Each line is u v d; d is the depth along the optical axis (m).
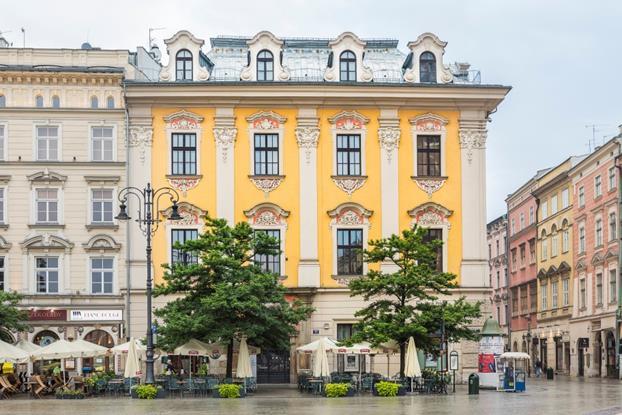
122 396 44.47
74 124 55.09
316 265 54.84
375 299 54.62
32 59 55.19
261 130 55.69
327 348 45.84
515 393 47.00
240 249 45.78
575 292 77.19
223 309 43.81
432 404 37.59
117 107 55.25
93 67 55.41
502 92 55.94
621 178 67.56
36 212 54.84
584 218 75.50
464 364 55.00
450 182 56.03
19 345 48.09
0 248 54.28
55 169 54.91
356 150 56.06
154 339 50.38
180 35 56.34
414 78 56.75
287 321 46.12
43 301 54.09
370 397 42.81
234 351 48.34
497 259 105.31
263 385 53.56
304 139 55.66
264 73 56.44
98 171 54.97
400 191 55.75
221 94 55.12
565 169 80.75
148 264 42.88
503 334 51.50
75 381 45.28
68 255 54.53
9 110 54.72
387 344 45.94
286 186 55.53
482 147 56.28
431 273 46.31
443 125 56.19
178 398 42.72
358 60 56.56
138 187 55.03
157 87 54.78
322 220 55.44
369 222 55.44
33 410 35.34
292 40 59.81
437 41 57.16
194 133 55.47
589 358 73.62
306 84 55.09
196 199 55.12
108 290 54.66
